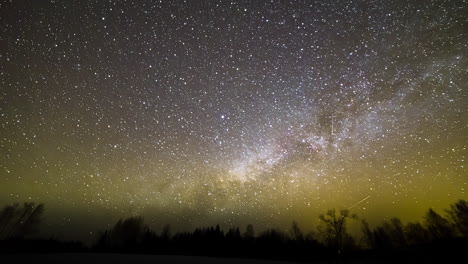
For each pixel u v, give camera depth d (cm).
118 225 4075
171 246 4100
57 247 3334
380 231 3659
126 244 3934
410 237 3469
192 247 4091
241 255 3775
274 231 4328
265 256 3678
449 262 2270
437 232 3334
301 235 4000
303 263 3106
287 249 3859
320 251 3581
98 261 2541
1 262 2195
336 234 2755
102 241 3822
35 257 2541
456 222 3247
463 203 3238
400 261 2602
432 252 2647
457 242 2739
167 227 4344
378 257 2894
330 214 2831
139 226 4181
